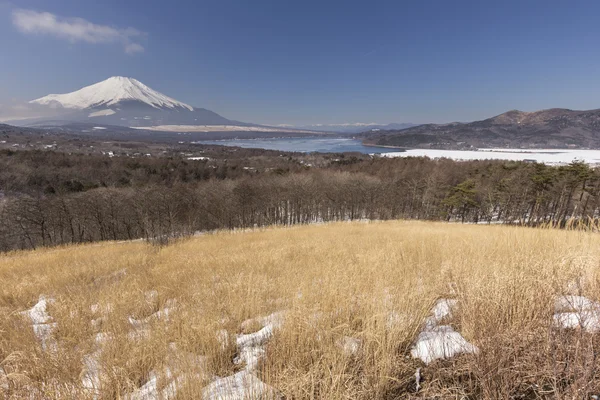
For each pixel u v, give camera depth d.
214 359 2.40
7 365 2.32
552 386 1.71
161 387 2.03
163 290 4.61
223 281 4.64
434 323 2.69
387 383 1.92
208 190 46.62
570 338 1.93
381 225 19.45
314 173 64.62
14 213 33.69
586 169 34.09
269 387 1.91
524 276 2.85
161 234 15.55
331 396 1.74
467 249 5.19
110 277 6.26
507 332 2.04
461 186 41.31
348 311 2.86
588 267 3.03
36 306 4.59
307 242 9.58
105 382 2.06
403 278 3.67
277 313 3.24
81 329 3.14
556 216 29.33
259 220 46.47
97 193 38.88
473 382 1.91
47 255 12.22
